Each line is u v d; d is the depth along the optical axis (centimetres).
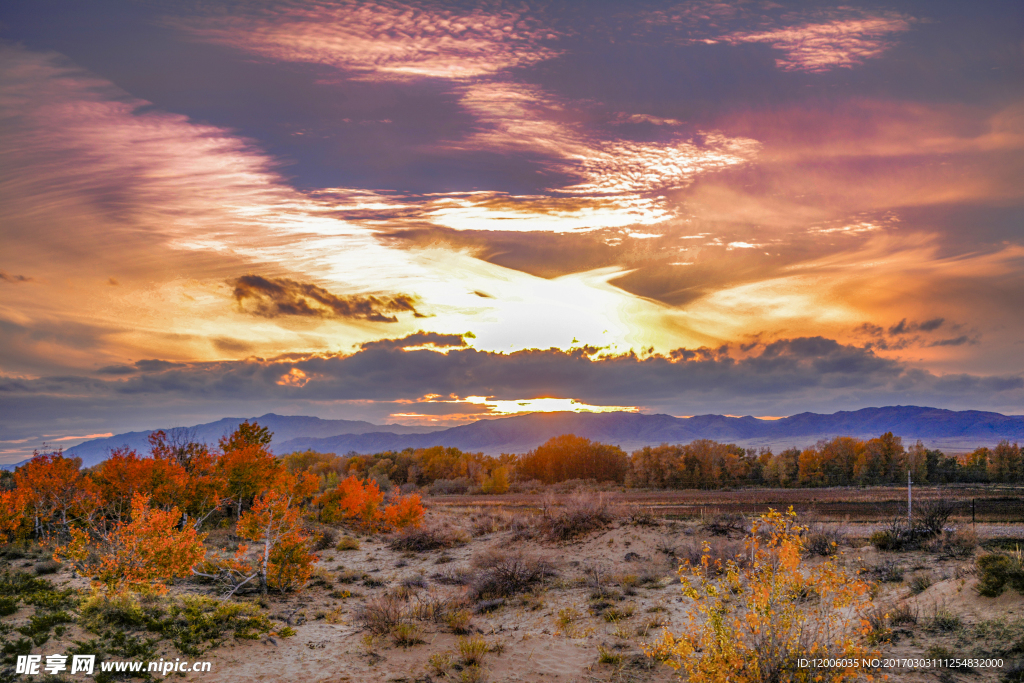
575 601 1789
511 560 2277
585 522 2827
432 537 3102
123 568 1573
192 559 1669
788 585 835
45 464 2964
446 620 1578
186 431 3569
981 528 2175
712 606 871
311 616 1739
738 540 2217
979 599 1160
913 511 2498
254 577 2028
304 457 9931
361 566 2678
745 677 803
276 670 1177
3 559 2306
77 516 2850
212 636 1338
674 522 2733
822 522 2555
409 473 9544
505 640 1422
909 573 1565
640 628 1426
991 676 866
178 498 3055
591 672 1142
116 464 3002
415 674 1156
